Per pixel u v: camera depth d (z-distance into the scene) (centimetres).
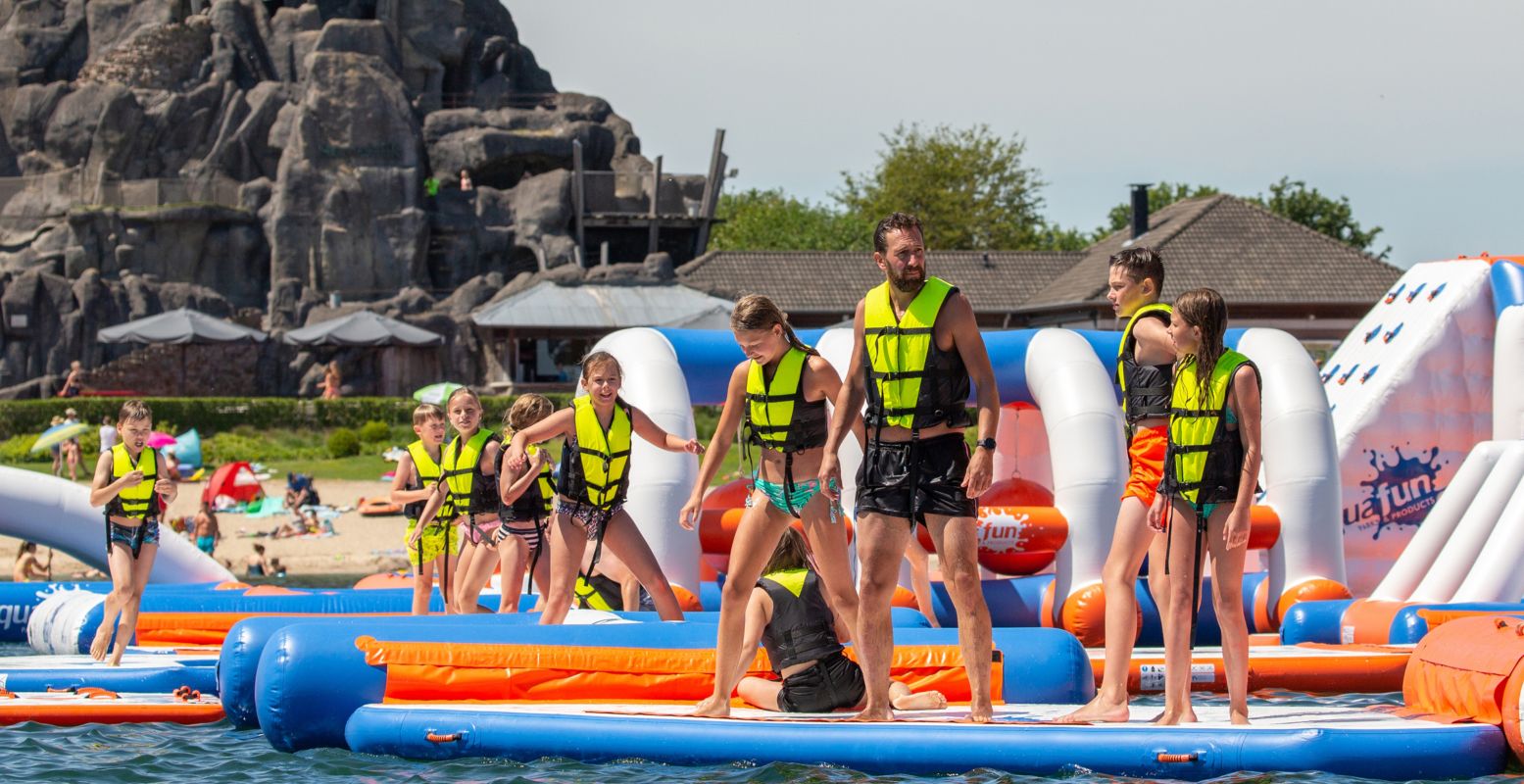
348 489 6294
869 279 9769
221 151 9644
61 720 1717
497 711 1504
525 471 1922
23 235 9419
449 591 2134
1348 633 2172
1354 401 2848
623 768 1412
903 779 1348
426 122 10081
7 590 2573
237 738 1627
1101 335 2559
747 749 1407
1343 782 1314
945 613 2344
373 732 1512
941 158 13550
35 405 7262
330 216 9388
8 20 10288
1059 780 1330
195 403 7594
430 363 9150
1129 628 1443
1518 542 2270
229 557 4894
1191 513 1355
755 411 1383
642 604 2228
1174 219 9388
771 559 1570
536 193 9856
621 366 2416
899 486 1327
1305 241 8962
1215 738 1345
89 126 9662
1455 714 1461
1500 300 2845
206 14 10131
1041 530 2331
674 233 10312
